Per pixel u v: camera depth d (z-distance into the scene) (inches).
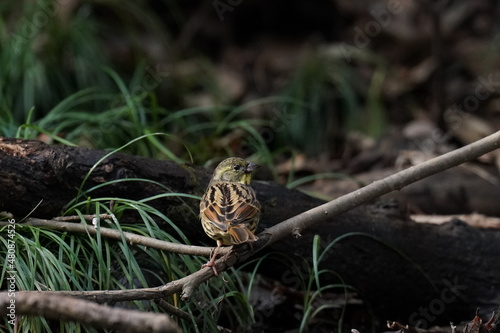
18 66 492.1
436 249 349.1
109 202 310.5
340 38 679.1
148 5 679.7
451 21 661.9
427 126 561.3
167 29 689.0
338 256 339.0
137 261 314.7
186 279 266.7
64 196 305.3
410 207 438.6
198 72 614.2
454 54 636.7
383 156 521.7
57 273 287.0
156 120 437.7
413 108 599.2
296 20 696.4
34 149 300.4
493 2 675.4
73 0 580.1
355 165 515.8
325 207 291.6
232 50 678.5
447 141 558.3
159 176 317.7
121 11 611.8
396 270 344.8
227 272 343.9
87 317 214.7
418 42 642.8
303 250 333.7
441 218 415.8
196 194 323.3
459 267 349.7
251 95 626.2
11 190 295.1
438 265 348.2
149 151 424.8
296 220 287.0
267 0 687.1
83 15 552.4
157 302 276.5
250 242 273.4
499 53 628.7
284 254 331.9
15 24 545.3
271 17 696.4
